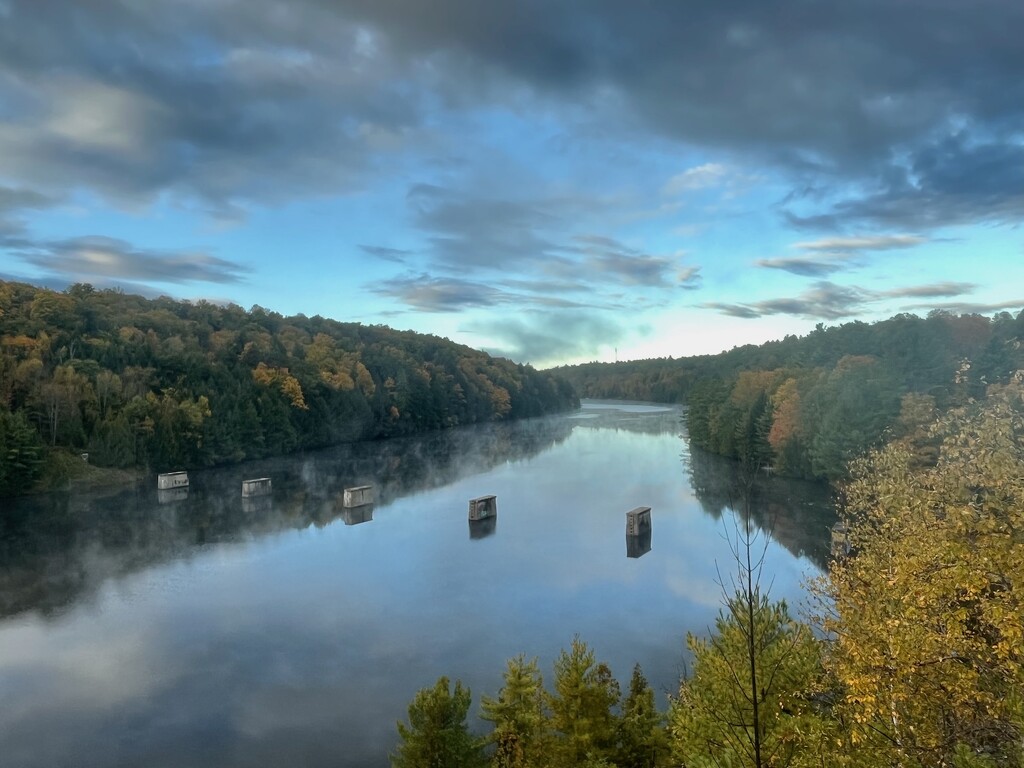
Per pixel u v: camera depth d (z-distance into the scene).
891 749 12.30
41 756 32.69
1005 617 11.29
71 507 90.00
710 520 78.19
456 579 58.94
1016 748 11.98
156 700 38.03
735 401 132.00
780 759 14.09
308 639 46.25
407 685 39.44
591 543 69.88
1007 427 16.70
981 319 109.88
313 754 32.59
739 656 16.84
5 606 52.88
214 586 57.66
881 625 13.38
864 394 83.62
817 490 91.00
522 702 24.03
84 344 126.56
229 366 154.75
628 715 22.03
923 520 16.48
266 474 118.69
